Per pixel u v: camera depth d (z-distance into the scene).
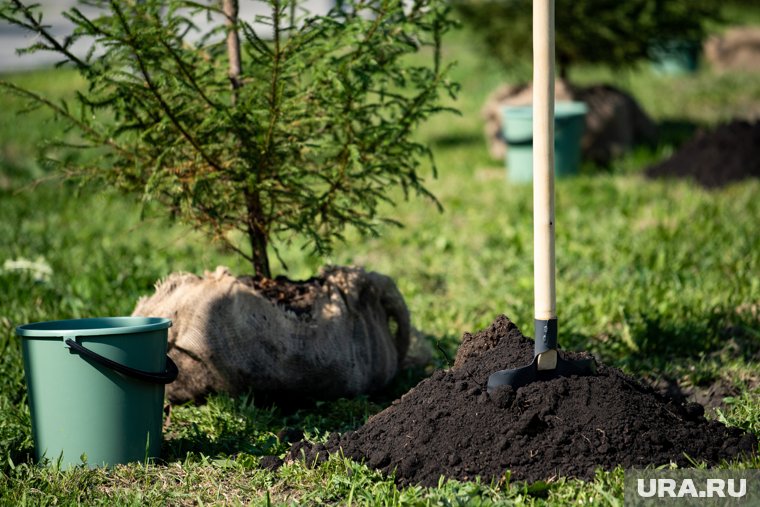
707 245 10.51
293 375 6.42
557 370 5.43
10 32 39.50
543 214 5.31
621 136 17.66
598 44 17.73
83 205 14.80
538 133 5.27
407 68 6.88
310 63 6.50
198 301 6.38
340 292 6.80
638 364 7.27
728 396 6.62
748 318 8.04
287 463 5.39
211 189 6.52
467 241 12.01
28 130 20.62
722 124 15.13
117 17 6.21
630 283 9.19
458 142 21.25
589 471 4.95
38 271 10.26
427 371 7.58
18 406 6.53
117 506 4.84
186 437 5.96
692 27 18.03
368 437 5.44
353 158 6.20
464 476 5.03
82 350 5.21
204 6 6.42
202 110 6.43
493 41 19.22
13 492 5.01
